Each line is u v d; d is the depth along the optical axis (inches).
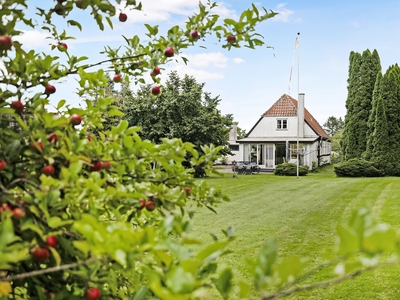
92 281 57.8
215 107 1110.4
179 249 43.4
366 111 1044.5
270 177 959.0
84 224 43.6
